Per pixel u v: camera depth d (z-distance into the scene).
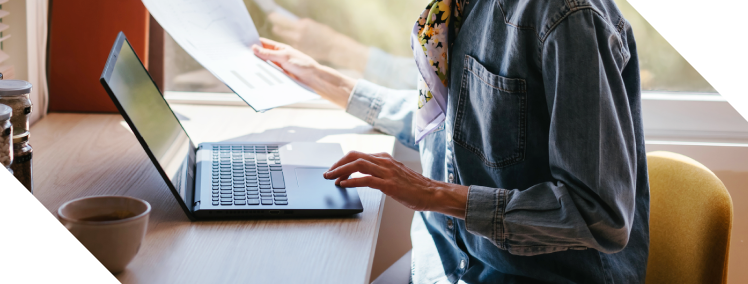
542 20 0.67
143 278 0.54
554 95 0.67
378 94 1.11
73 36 1.06
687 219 0.88
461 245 0.90
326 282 0.55
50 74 1.07
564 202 0.67
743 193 1.30
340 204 0.71
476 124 0.82
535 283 0.80
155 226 0.65
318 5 1.28
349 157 0.77
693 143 1.29
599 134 0.64
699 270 0.85
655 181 0.95
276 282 0.54
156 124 0.71
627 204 0.67
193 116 1.16
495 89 0.75
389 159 0.78
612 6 0.73
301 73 1.10
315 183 0.78
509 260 0.80
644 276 0.81
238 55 1.06
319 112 1.25
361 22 1.29
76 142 0.93
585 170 0.65
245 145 0.93
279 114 1.22
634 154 0.70
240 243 0.62
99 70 1.08
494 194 0.72
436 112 0.87
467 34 0.81
